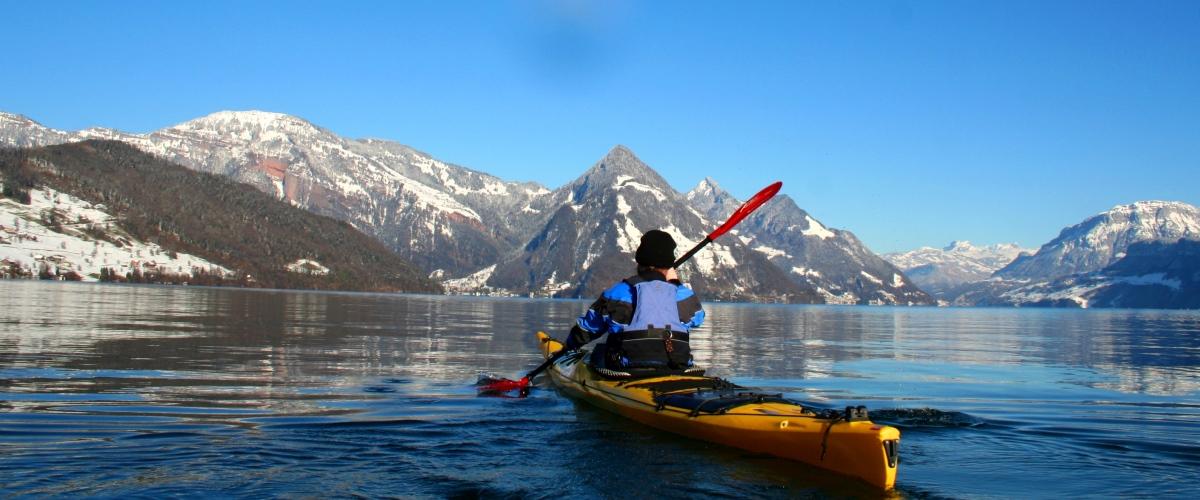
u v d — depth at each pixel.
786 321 46.12
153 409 7.62
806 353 18.25
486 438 6.51
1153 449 6.64
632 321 7.55
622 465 5.64
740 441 6.02
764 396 6.57
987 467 5.90
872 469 5.05
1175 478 5.69
